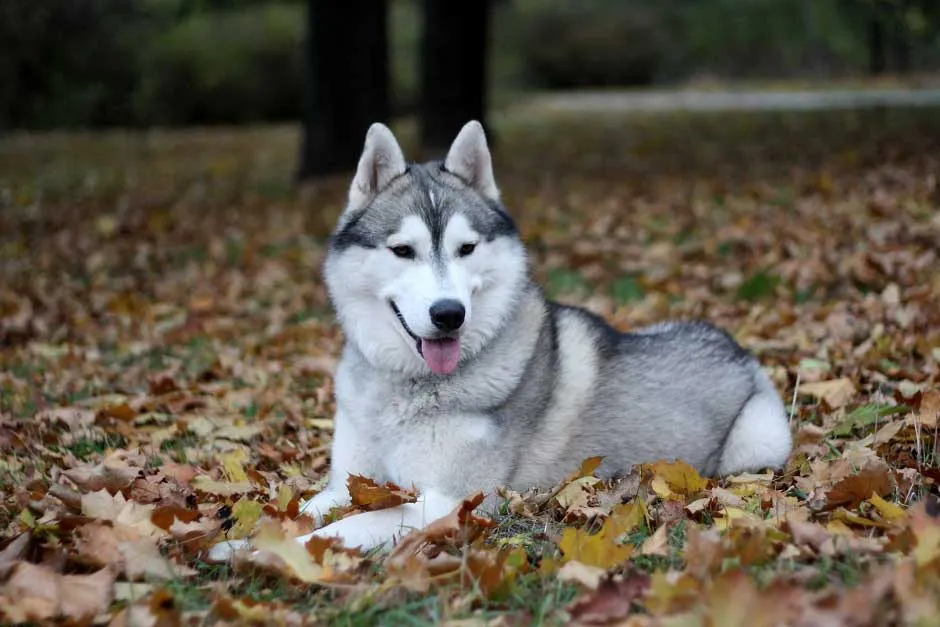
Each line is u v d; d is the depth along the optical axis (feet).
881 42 115.14
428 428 13.30
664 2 136.15
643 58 135.03
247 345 23.97
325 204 40.81
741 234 29.07
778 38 87.10
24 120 88.58
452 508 12.86
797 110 71.05
